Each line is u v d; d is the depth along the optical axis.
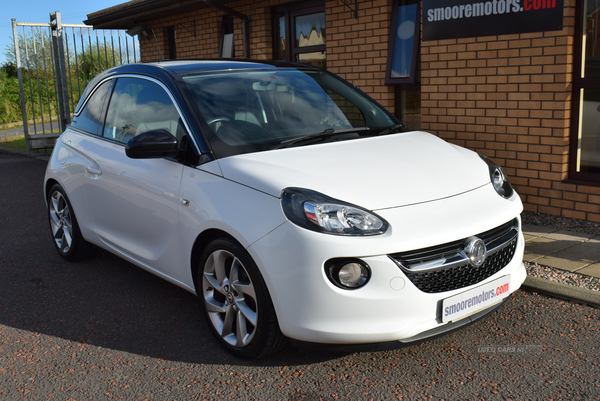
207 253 3.02
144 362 3.00
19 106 23.08
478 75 5.64
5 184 8.84
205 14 9.91
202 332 3.34
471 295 2.68
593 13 4.84
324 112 3.71
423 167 2.95
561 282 3.70
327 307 2.50
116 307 3.78
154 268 3.57
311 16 8.11
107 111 4.17
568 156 5.18
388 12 6.71
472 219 2.67
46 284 4.27
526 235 4.77
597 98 4.94
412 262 2.54
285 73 3.99
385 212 2.55
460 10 5.67
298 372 2.82
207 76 3.64
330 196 2.58
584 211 5.05
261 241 2.62
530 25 5.13
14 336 3.39
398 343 2.55
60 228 4.80
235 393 2.65
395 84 6.86
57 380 2.85
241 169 2.86
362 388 2.64
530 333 3.12
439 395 2.55
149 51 11.81
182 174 3.17
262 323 2.73
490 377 2.69
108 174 3.84
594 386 2.57
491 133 5.66
